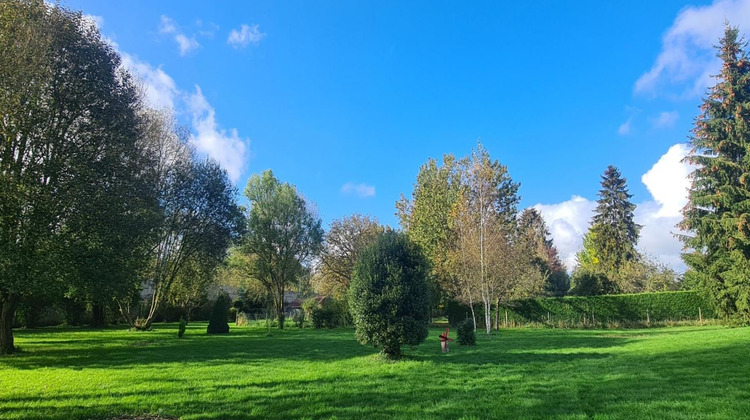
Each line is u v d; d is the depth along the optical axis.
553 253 67.50
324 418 6.48
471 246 29.23
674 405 6.49
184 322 24.75
